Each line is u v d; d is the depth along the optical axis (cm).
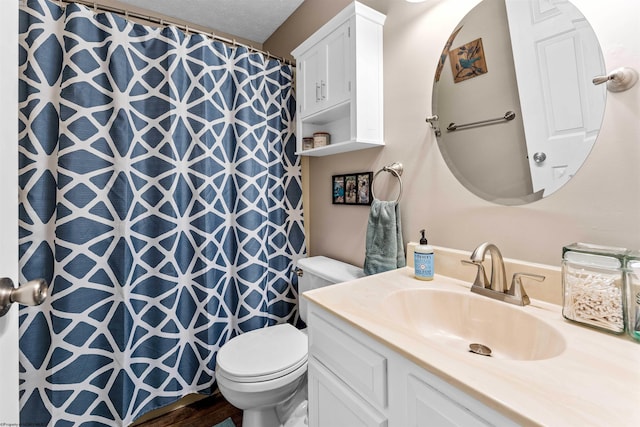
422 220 115
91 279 126
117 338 130
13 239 47
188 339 152
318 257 172
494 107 91
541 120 81
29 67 118
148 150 142
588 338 61
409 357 56
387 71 128
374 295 87
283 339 136
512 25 87
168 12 189
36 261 120
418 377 57
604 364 52
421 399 56
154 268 142
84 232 124
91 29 128
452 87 103
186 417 148
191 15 194
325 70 139
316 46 146
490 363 52
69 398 121
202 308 152
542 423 39
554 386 46
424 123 113
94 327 126
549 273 77
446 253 103
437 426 53
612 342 59
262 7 188
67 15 123
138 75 139
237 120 163
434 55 109
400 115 123
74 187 122
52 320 120
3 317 44
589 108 72
